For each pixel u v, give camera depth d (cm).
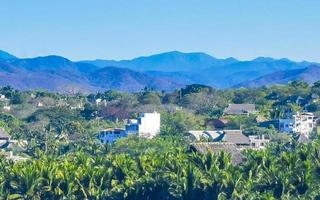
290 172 15038
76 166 16188
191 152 16625
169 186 14700
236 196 14162
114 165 16025
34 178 15300
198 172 14612
